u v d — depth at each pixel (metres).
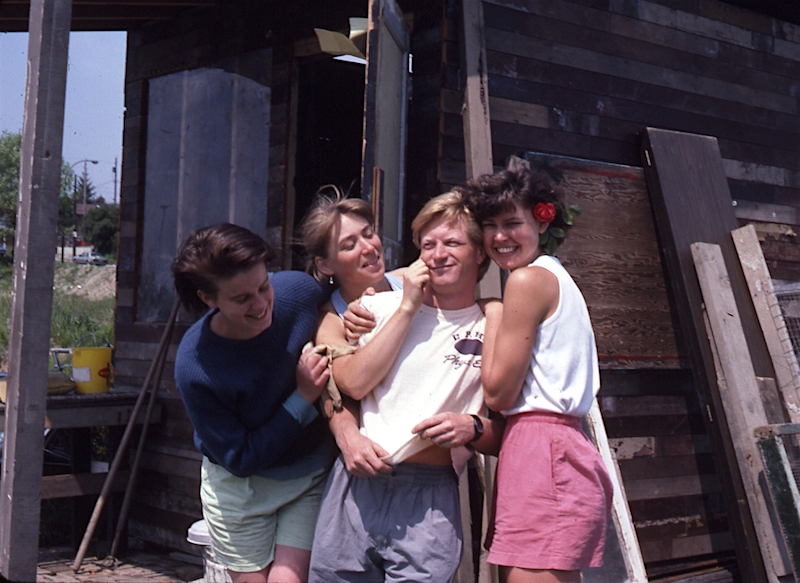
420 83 4.20
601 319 4.33
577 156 4.44
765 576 3.90
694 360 4.27
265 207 5.02
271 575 2.17
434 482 2.05
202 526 3.09
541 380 2.01
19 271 2.87
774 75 5.31
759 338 4.42
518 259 2.10
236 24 5.27
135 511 5.62
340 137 6.67
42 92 2.85
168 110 5.65
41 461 2.82
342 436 2.04
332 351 2.09
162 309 5.61
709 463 4.73
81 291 18.16
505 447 2.05
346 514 2.05
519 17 4.30
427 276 2.02
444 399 2.04
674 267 4.38
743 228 4.57
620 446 4.43
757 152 5.18
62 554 5.41
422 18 4.22
